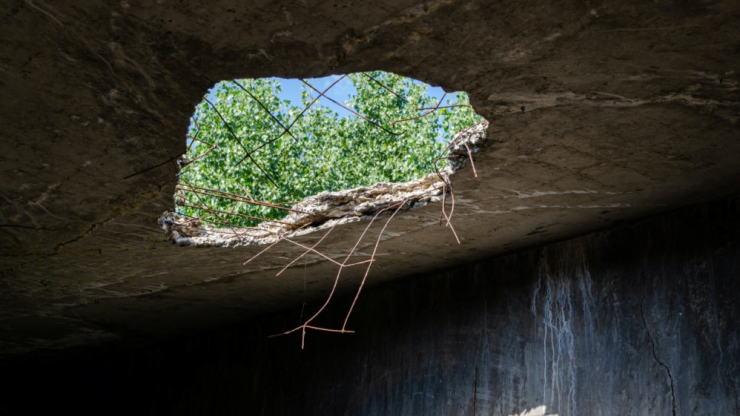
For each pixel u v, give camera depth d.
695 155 4.84
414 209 5.84
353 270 7.40
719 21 3.43
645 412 5.62
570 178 5.26
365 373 7.95
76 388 11.48
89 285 7.60
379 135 15.98
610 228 6.21
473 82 4.05
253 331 9.34
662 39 3.60
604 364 5.99
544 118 4.44
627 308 5.96
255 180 14.66
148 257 6.73
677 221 5.80
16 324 9.21
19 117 4.39
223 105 15.20
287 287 7.92
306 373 8.57
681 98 4.15
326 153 15.75
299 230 6.32
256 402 9.02
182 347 10.24
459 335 7.18
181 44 3.71
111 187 5.30
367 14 3.47
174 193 5.47
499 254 6.98
